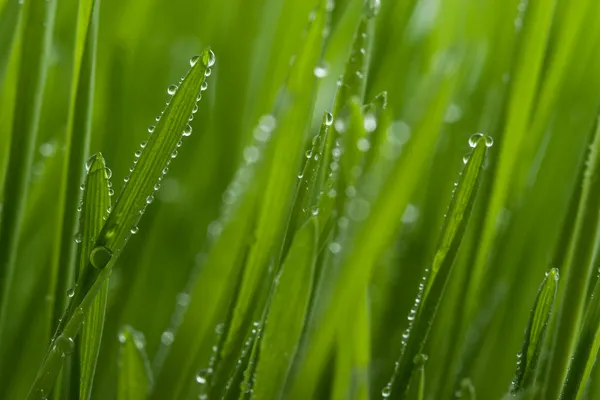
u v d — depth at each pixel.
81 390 0.28
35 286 0.32
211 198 0.36
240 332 0.29
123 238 0.28
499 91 0.34
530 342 0.29
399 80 0.37
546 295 0.29
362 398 0.31
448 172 0.35
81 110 0.29
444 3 0.39
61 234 0.29
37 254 0.34
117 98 0.35
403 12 0.35
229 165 0.36
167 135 0.28
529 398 0.29
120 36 0.36
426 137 0.31
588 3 0.33
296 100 0.30
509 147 0.32
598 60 0.36
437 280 0.29
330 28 0.32
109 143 0.35
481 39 0.37
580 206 0.30
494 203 0.32
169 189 0.37
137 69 0.38
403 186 0.31
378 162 0.34
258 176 0.32
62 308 0.29
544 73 0.33
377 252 0.31
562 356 0.29
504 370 0.33
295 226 0.29
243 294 0.29
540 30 0.31
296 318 0.28
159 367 0.33
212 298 0.32
